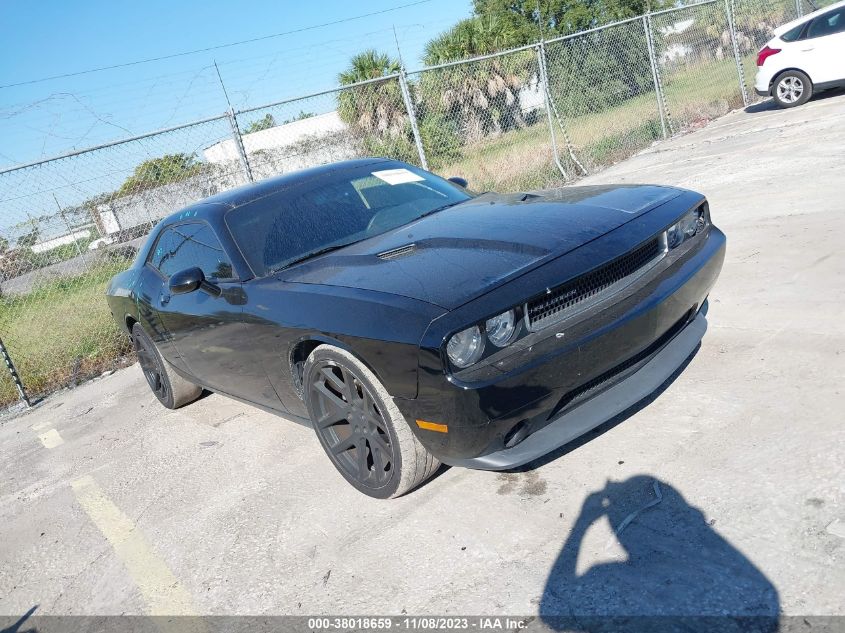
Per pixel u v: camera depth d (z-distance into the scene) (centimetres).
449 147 1002
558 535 250
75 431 530
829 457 249
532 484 288
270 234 365
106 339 729
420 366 246
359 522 297
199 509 348
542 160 1065
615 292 275
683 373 345
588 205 317
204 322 376
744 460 262
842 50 1078
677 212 308
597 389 277
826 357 321
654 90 1266
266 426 438
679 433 293
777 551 213
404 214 372
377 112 930
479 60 944
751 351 348
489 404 239
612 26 1115
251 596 267
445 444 256
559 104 1128
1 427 594
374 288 277
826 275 417
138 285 469
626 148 1146
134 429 498
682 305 294
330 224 366
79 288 713
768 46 1163
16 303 688
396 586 248
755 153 836
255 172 816
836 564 201
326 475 348
